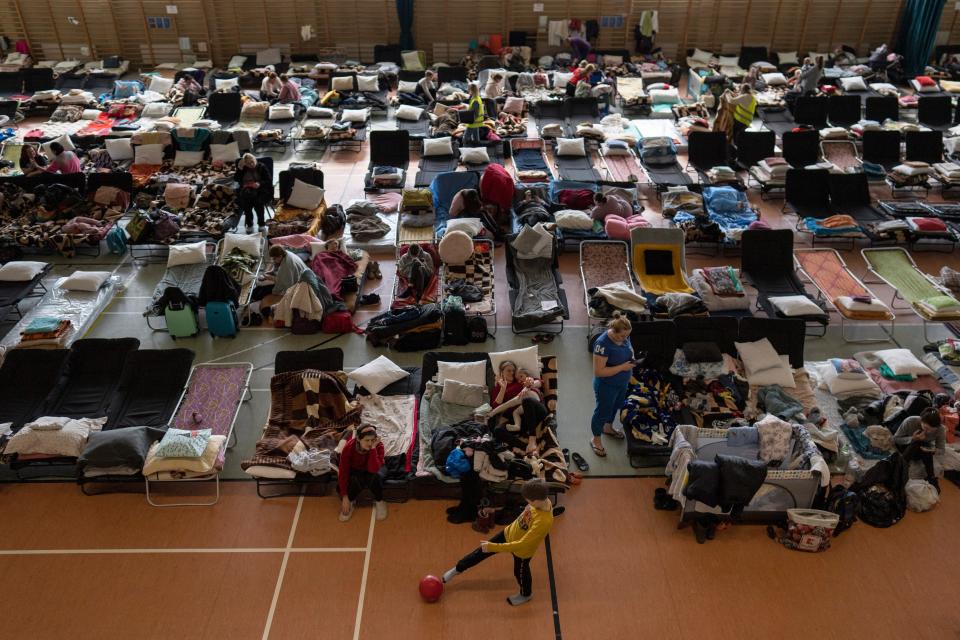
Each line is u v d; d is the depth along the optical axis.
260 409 9.92
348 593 7.41
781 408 9.32
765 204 16.02
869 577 7.65
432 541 8.00
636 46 24.92
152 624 7.10
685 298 11.22
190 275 12.33
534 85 22.12
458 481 8.35
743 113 17.14
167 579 7.55
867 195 15.16
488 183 14.27
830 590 7.50
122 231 13.73
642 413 9.28
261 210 14.36
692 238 13.63
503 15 24.73
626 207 14.14
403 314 11.07
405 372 10.01
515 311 11.48
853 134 18.70
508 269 12.44
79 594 7.40
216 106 19.84
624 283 11.96
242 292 12.01
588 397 10.20
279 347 11.16
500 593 7.45
